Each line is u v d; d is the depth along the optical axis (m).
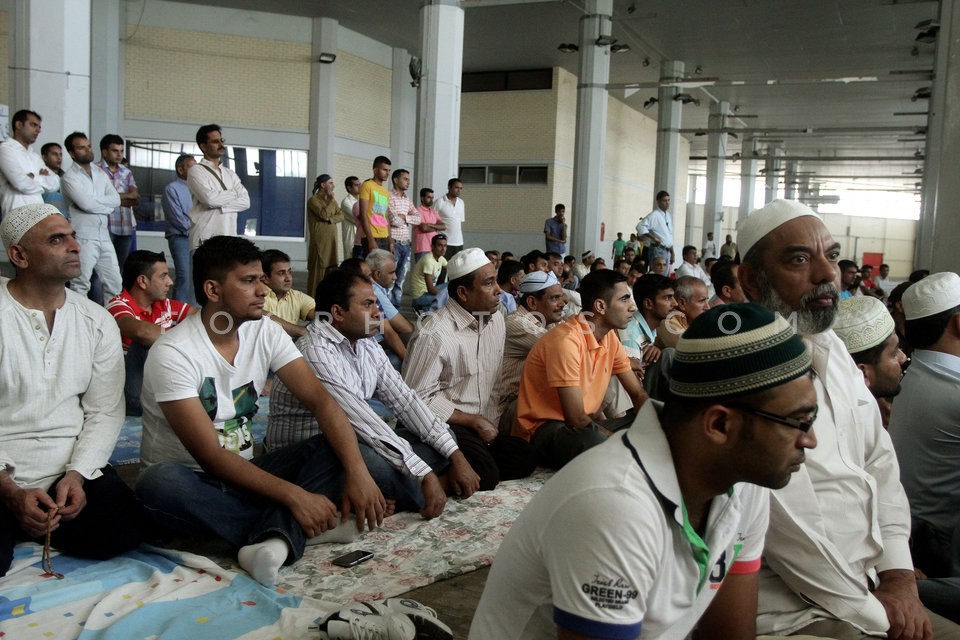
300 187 16.94
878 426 2.17
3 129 10.41
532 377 4.11
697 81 13.86
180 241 7.33
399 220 9.18
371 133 17.91
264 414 4.82
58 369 2.70
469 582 2.70
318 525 2.70
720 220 24.59
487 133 20.36
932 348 2.89
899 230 46.31
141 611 2.26
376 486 2.93
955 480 2.76
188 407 2.72
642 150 24.91
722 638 1.62
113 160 7.81
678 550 1.34
